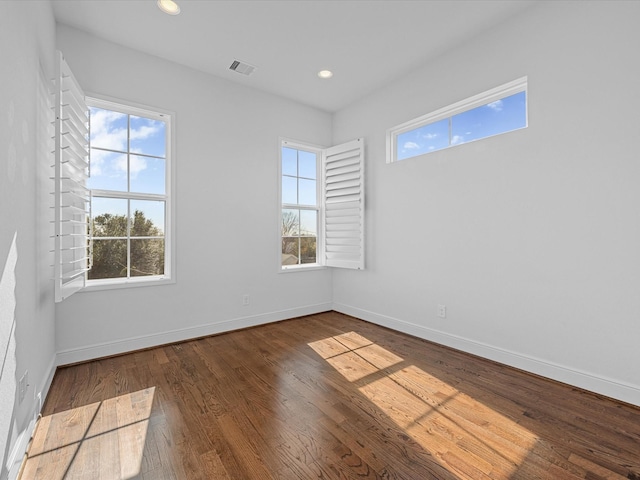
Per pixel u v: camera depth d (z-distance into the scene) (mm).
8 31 1391
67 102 2076
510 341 2594
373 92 3779
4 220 1324
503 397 2104
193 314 3248
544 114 2365
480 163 2785
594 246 2146
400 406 1996
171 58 3061
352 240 3953
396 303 3551
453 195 2994
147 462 1515
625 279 2025
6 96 1362
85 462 1515
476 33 2742
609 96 2068
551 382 2311
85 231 2436
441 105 3061
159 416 1888
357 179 3881
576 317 2232
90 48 2691
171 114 3098
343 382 2320
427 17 2529
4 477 1285
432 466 1484
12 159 1433
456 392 2170
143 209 3027
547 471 1450
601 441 1655
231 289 3508
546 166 2363
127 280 2936
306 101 4023
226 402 2043
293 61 3133
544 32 2355
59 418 1865
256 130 3688
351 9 2432
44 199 2057
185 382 2314
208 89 3334
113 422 1829
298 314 4082
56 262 1847
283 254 4070
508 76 2566
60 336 2566
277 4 2371
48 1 2219
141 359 2727
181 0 2318
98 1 2316
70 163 2051
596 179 2129
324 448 1606
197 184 3260
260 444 1638
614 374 2072
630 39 1988
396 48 2938
